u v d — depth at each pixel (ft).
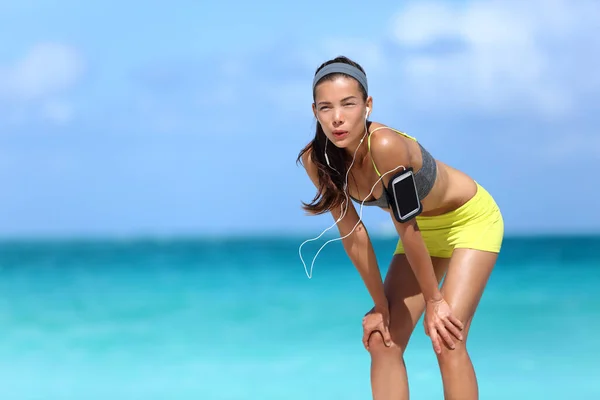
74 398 26.35
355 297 54.80
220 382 28.55
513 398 25.29
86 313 48.98
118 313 48.85
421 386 26.73
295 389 27.09
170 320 45.44
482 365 30.81
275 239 273.95
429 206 16.21
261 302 53.21
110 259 120.88
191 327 42.63
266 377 29.30
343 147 14.76
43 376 30.19
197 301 54.49
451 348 15.46
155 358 33.71
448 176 16.39
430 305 15.57
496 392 26.17
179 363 32.50
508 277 67.72
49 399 26.23
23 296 60.03
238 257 122.31
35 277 80.48
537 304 49.49
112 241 264.93
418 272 15.39
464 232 16.47
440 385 26.89
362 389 26.94
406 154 14.80
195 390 27.32
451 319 15.39
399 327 16.39
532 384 27.32
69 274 84.69
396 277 16.97
